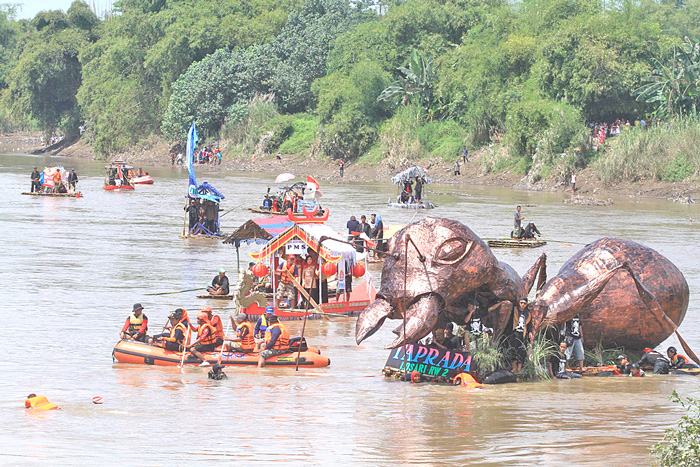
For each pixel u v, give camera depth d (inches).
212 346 879.1
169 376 813.9
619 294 840.9
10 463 518.6
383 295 804.0
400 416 654.5
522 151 3983.8
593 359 863.7
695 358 864.9
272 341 866.8
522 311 840.9
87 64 6702.8
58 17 7293.3
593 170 3575.3
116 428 611.5
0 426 616.4
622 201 3137.3
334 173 4694.9
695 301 1259.8
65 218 2442.2
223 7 6530.5
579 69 3646.7
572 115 3681.1
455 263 797.9
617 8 3814.0
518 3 4633.4
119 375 813.2
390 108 4965.6
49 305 1183.6
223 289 1261.1
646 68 3587.6
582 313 847.1
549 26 4239.7
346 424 628.7
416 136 4569.4
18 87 7022.6
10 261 1601.9
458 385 786.8
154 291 1312.7
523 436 590.6
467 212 2682.1
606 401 711.7
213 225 2064.5
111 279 1419.8
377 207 2829.7
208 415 655.1
